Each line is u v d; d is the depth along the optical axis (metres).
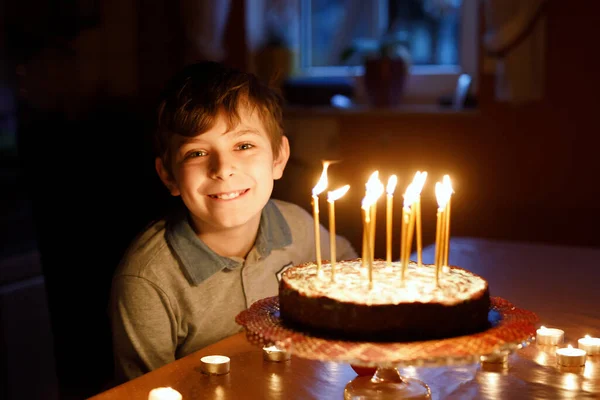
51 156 2.22
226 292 1.07
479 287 0.76
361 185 2.76
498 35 2.35
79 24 2.97
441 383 0.80
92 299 1.40
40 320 2.08
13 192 2.17
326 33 3.13
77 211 1.46
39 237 1.39
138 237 1.08
